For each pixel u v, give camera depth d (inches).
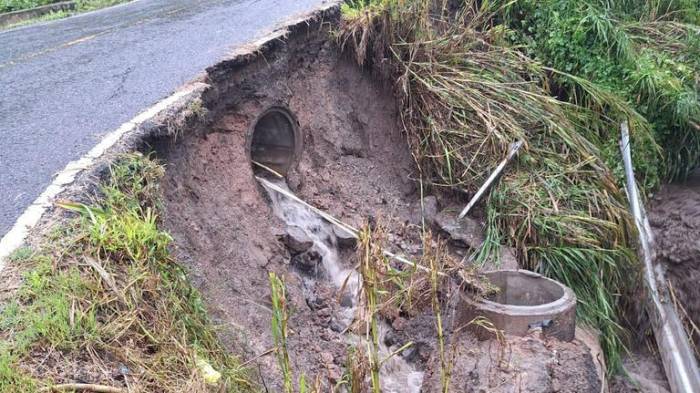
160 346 110.8
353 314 191.5
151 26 281.1
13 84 213.3
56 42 267.9
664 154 280.7
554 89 292.5
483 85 255.3
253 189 196.9
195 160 180.1
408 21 254.8
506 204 227.8
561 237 217.8
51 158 153.6
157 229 137.3
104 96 192.1
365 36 250.5
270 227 193.5
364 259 135.6
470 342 169.8
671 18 340.8
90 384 97.3
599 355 185.3
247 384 126.9
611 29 289.9
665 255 251.3
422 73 253.6
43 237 121.3
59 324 102.5
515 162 239.3
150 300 118.4
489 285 179.0
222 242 171.8
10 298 106.8
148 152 160.2
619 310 225.6
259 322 162.7
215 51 216.8
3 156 156.7
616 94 278.5
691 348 227.1
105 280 114.7
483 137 241.0
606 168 245.1
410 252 221.6
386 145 257.4
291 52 231.1
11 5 444.8
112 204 135.1
